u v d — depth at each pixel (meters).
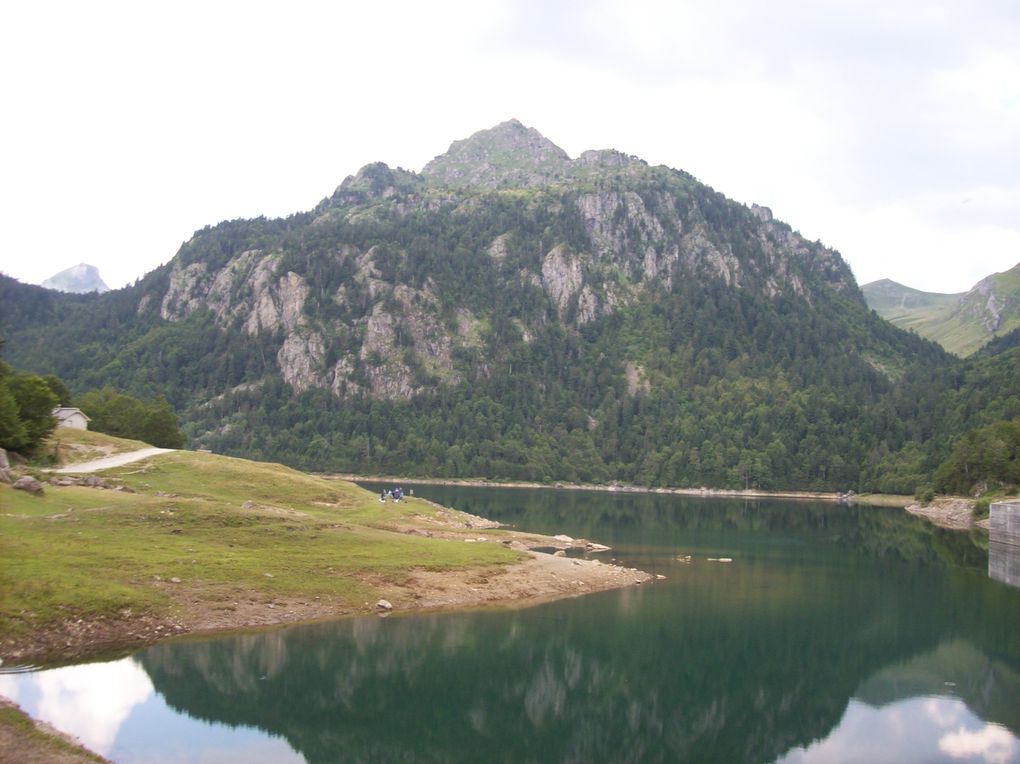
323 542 70.38
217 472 98.88
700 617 66.38
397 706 43.34
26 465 87.75
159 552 59.09
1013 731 42.78
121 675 42.12
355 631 53.97
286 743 36.53
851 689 49.69
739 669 53.53
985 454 193.25
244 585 57.19
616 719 43.47
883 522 174.50
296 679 44.47
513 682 48.41
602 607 67.69
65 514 63.44
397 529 90.50
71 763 28.34
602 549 104.75
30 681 39.81
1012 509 122.50
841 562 103.44
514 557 79.94
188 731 36.56
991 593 82.19
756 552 111.19
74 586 48.72
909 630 64.75
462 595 66.12
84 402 160.25
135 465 96.25
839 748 39.75
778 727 43.06
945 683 51.25
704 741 40.81
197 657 45.91
